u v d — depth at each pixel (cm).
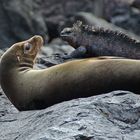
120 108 1869
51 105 2186
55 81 2145
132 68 1984
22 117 2138
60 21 9319
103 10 9706
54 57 3120
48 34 9156
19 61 2394
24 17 8719
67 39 3183
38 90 2203
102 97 1938
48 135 1728
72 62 2144
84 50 3027
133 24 9431
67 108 1903
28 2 9000
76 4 9625
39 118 1981
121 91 1961
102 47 2919
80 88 2075
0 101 2539
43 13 9394
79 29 3122
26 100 2261
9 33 8631
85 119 1797
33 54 2459
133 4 9744
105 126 1770
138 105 1880
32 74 2270
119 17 9556
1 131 2042
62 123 1795
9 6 8725
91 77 2048
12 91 2325
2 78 2367
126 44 2733
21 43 2448
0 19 8656
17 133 1964
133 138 1717
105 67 2033
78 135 1703
